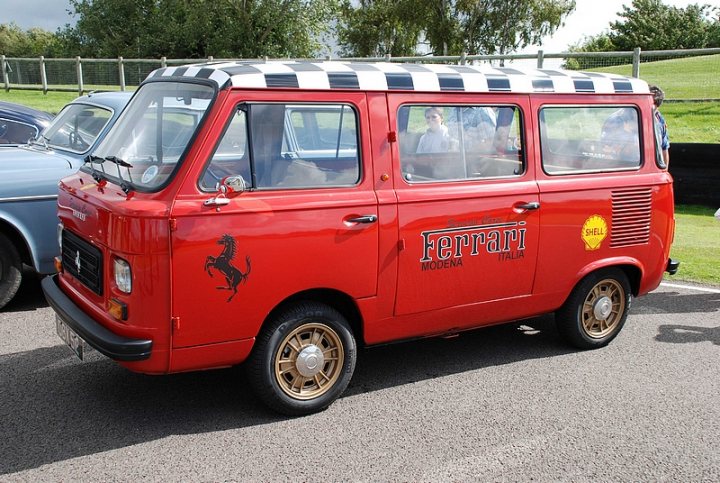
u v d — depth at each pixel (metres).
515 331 6.21
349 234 4.31
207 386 4.84
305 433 4.22
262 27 41.22
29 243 6.20
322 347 4.43
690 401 4.83
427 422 4.41
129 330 3.84
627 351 5.76
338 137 4.33
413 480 3.75
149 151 4.22
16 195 6.08
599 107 5.44
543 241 5.18
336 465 3.87
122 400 4.59
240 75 4.05
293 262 4.14
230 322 4.01
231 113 3.98
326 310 4.37
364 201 4.36
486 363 5.44
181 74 4.38
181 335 3.88
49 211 6.25
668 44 52.94
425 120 4.65
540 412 4.60
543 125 5.17
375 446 4.09
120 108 6.99
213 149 3.93
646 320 6.56
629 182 5.54
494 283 5.03
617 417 4.56
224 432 4.20
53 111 22.19
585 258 5.42
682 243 9.77
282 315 4.24
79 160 6.61
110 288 3.99
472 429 4.34
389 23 52.91
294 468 3.83
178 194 3.83
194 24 40.91
